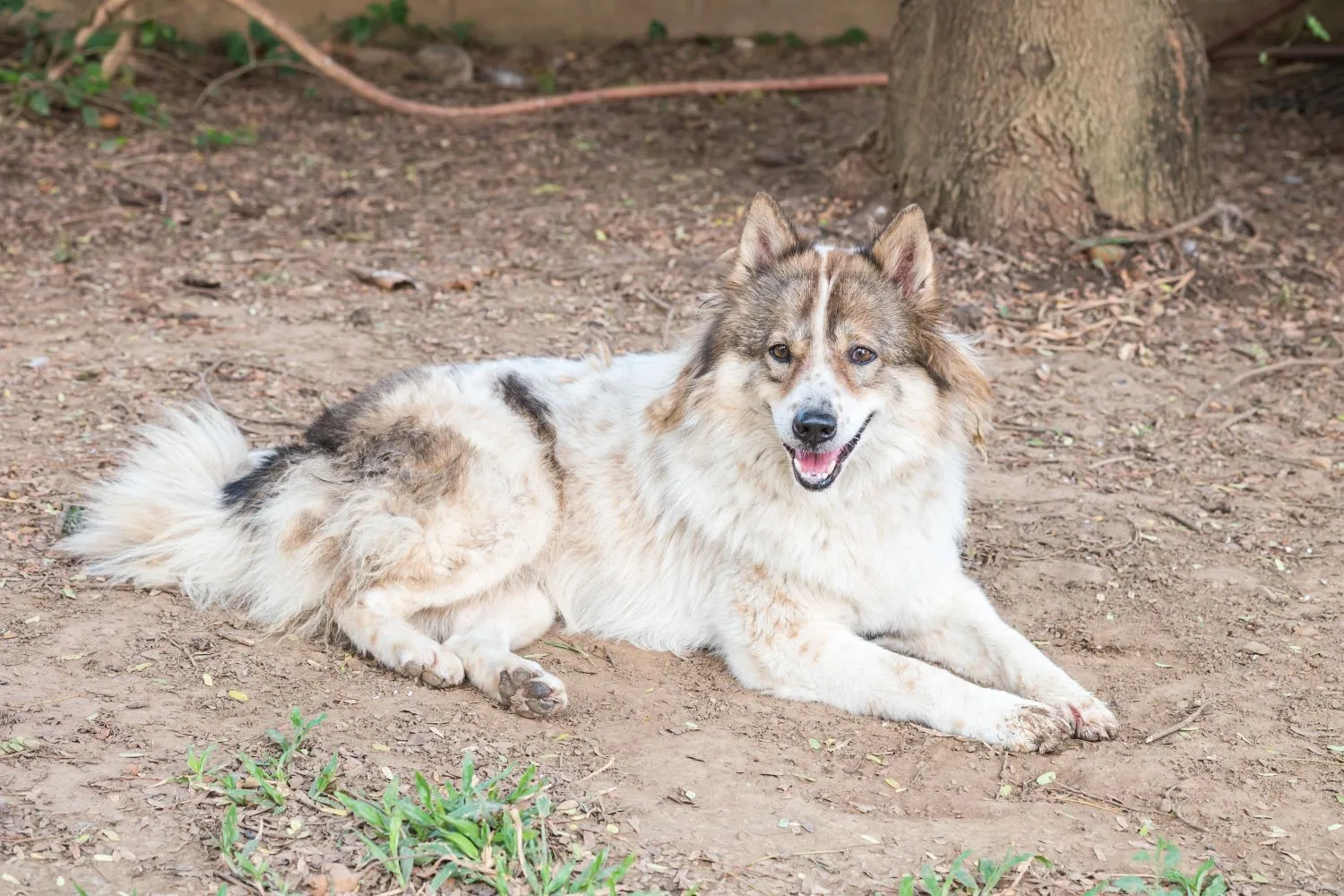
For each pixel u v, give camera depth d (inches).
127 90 757.3
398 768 252.5
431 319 520.4
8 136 685.3
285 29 703.7
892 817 249.9
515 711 283.4
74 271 552.7
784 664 303.4
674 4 929.5
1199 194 596.1
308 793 239.5
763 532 304.2
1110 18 555.8
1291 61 859.4
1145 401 475.2
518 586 328.8
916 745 280.2
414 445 313.7
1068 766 272.4
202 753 250.4
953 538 321.1
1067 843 241.1
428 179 680.4
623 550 328.8
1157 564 367.6
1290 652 319.0
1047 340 516.4
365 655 306.0
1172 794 259.9
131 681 276.7
